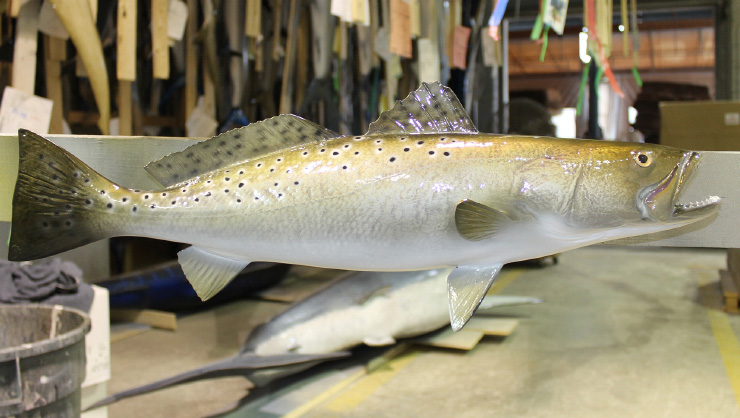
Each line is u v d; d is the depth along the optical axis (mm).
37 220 964
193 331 3484
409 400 2455
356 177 948
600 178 920
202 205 983
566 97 5824
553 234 954
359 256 978
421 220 936
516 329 3381
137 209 991
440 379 2676
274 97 4578
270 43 4250
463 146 955
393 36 2891
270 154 1010
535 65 5930
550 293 4199
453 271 1021
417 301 2936
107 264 3910
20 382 1472
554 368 2777
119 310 3639
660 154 936
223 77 3848
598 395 2463
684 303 3883
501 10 2350
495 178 930
